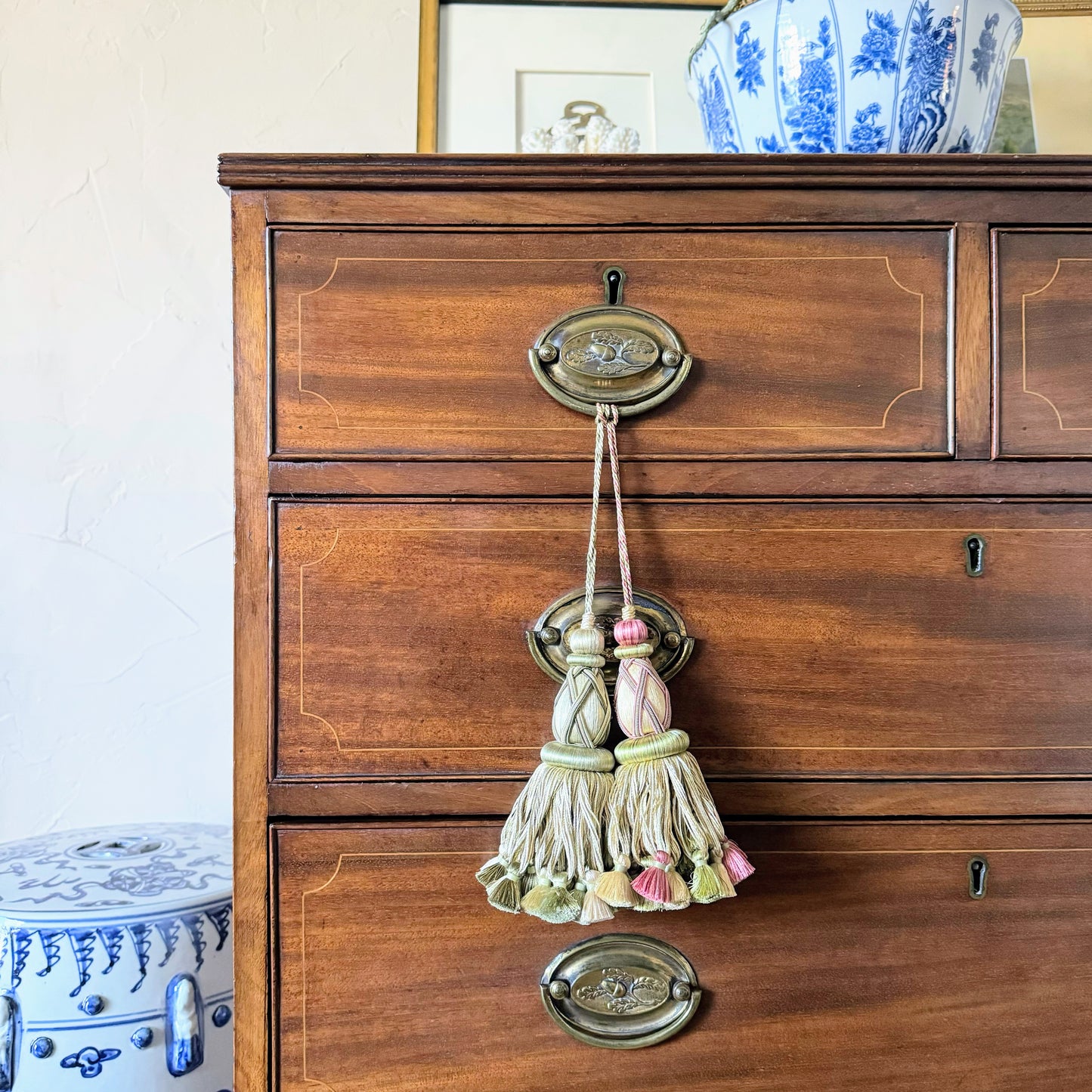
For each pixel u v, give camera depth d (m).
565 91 1.05
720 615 0.62
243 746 0.61
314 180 0.61
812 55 0.69
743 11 0.72
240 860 0.61
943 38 0.68
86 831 0.95
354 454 0.61
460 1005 0.62
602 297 0.62
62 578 1.04
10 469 1.02
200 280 1.05
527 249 0.62
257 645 0.61
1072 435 0.63
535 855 0.56
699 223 0.62
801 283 0.62
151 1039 0.75
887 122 0.70
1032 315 0.63
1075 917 0.63
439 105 1.04
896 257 0.62
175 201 1.05
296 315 0.61
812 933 0.62
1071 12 1.03
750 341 0.62
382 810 0.61
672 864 0.55
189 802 1.05
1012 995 0.63
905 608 0.62
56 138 1.03
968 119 0.72
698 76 0.78
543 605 0.62
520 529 0.62
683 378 0.61
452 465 0.62
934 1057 0.63
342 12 1.06
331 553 0.61
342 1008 0.61
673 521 0.62
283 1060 0.61
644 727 0.57
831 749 0.62
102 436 1.04
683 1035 0.62
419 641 0.61
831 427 0.62
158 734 1.05
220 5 1.05
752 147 0.74
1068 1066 0.63
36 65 1.03
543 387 0.61
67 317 1.03
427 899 0.61
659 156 0.61
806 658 0.62
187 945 0.76
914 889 0.63
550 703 0.62
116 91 1.04
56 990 0.73
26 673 1.03
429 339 0.62
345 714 0.61
